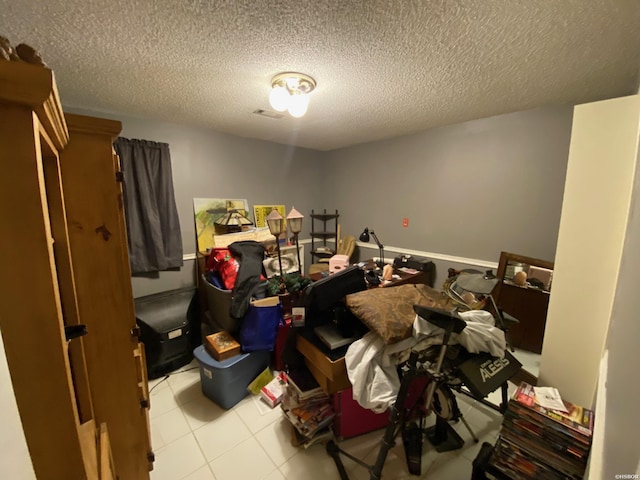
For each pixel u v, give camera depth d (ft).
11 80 1.34
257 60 4.89
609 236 4.44
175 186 9.05
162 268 8.62
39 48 4.44
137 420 3.59
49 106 1.73
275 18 3.77
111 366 3.35
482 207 8.72
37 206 1.57
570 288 4.85
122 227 3.31
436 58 4.81
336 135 10.49
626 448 1.44
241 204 10.71
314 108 7.38
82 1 3.39
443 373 3.96
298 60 4.89
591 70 5.20
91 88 6.04
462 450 4.94
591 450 3.05
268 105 7.16
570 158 4.69
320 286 4.75
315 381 5.11
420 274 9.32
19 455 1.34
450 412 4.43
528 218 7.88
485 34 4.11
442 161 9.47
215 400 6.19
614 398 2.10
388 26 3.95
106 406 3.40
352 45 4.43
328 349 4.55
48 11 3.56
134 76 5.48
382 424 5.35
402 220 10.87
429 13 3.67
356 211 12.50
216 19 3.79
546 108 7.31
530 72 5.31
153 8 3.55
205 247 9.70
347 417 5.02
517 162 7.91
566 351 4.97
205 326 9.13
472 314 4.52
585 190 4.60
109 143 3.02
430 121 8.66
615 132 4.29
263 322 6.61
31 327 1.65
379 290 5.05
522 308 7.68
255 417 5.82
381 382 4.07
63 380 1.77
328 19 3.80
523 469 3.66
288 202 12.37
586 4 3.44
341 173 12.88
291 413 5.13
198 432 5.44
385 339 3.97
